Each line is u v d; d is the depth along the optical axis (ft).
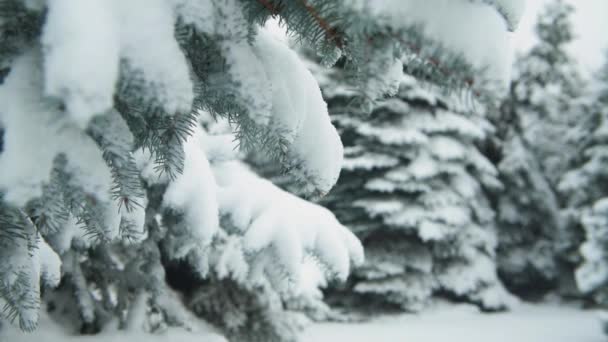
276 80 3.24
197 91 2.79
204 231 6.33
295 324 14.76
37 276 3.55
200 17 2.62
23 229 2.74
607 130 48.14
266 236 6.77
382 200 38.01
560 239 51.31
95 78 1.81
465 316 37.91
